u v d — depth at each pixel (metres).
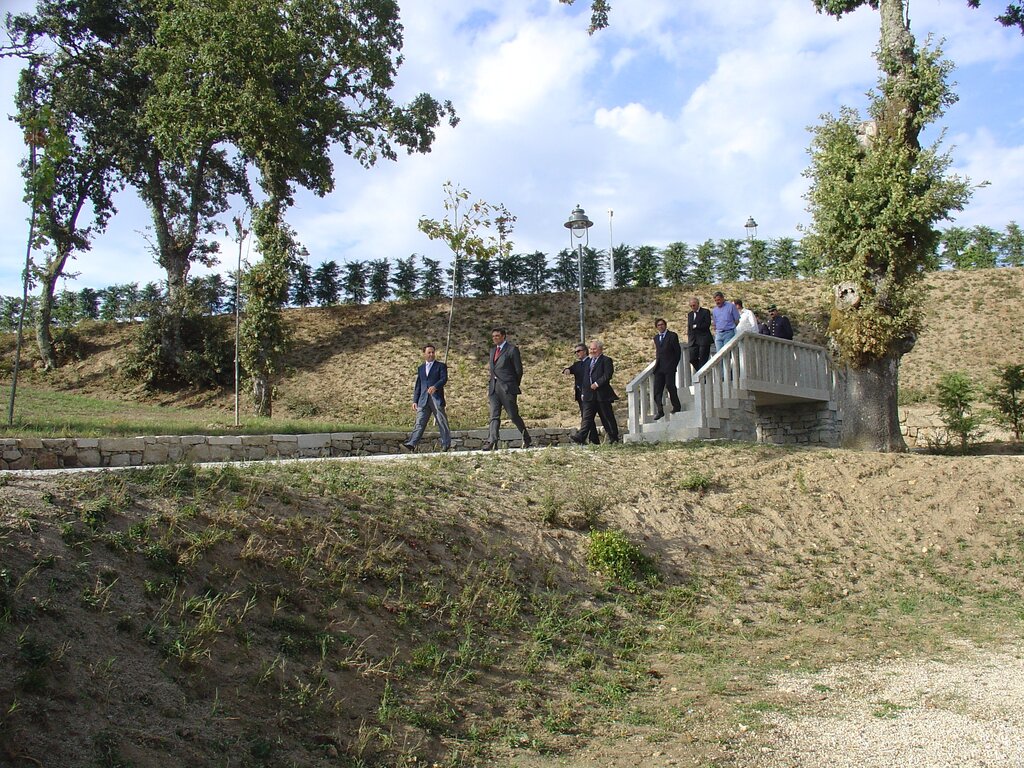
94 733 4.29
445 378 14.15
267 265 25.03
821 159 14.37
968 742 5.45
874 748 5.39
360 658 5.99
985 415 19.22
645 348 31.81
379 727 5.32
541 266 39.28
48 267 32.25
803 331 31.78
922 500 11.77
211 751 4.53
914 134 14.17
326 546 7.12
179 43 24.41
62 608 5.01
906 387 28.19
